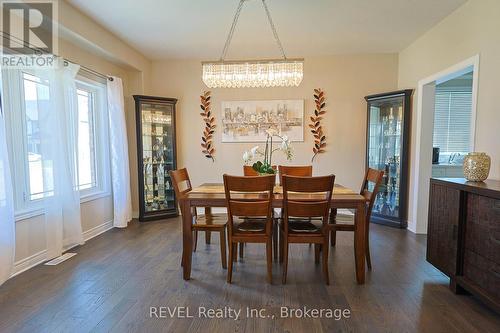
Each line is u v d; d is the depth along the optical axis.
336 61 4.34
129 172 4.18
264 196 2.53
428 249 2.54
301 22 3.19
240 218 2.80
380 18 3.09
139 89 4.35
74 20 2.84
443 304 2.04
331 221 2.71
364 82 4.32
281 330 1.76
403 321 1.84
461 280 2.12
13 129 2.55
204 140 4.62
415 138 3.77
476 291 1.96
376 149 4.30
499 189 1.85
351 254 3.02
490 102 2.41
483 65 2.50
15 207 2.57
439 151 4.98
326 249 2.35
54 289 2.25
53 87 2.77
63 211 3.03
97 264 2.73
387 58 4.26
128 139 4.39
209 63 2.90
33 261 2.71
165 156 4.57
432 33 3.35
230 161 4.61
